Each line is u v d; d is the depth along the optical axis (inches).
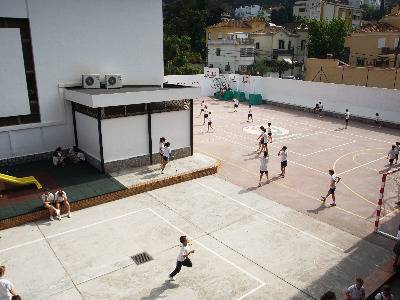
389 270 396.5
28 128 668.1
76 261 409.7
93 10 684.7
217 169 706.8
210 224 499.5
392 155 729.0
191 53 2391.7
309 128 1081.4
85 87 691.4
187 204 561.0
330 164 753.0
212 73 1590.8
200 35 2864.2
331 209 547.2
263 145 830.5
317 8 2378.2
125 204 557.3
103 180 609.6
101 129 615.2
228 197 588.1
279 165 746.2
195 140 938.1
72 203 528.1
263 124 1133.1
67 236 462.6
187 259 375.6
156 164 698.2
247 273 393.1
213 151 841.5
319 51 1918.1
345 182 655.1
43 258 414.6
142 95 625.3
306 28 2263.8
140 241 454.0
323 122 1168.2
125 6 720.3
